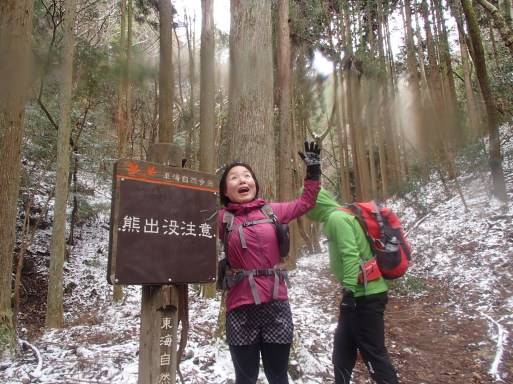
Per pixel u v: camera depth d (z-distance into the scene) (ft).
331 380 10.28
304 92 46.39
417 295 20.29
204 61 30.17
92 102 31.83
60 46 24.48
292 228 33.83
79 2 36.40
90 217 48.08
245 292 6.86
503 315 15.43
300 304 21.11
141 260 6.17
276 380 6.96
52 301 19.99
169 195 6.68
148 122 49.44
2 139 12.88
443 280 21.53
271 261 7.04
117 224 6.01
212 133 29.81
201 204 7.10
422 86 46.52
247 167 7.81
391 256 8.61
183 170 6.95
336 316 18.10
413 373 11.53
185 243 6.75
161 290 6.60
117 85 28.99
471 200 33.94
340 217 8.68
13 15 12.49
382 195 43.93
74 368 10.68
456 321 15.80
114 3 43.19
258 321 6.88
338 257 8.95
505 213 27.73
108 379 9.72
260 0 12.92
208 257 7.03
